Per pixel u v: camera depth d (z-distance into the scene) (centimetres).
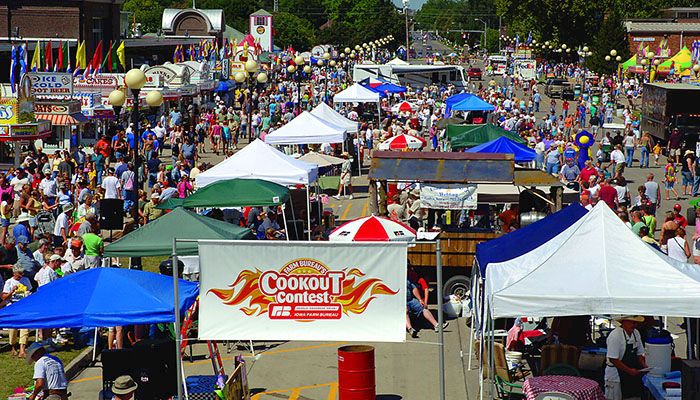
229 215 2631
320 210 2769
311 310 1225
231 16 16425
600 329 1698
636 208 2739
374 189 2216
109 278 1403
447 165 2219
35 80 4150
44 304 1368
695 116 4894
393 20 17750
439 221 2462
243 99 6725
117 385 1265
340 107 6662
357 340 1218
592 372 1445
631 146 4612
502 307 1296
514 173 2217
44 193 2928
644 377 1329
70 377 1614
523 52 11706
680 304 1270
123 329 1680
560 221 1630
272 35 13138
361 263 1216
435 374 1625
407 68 8306
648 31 11050
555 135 5016
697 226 2245
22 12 6838
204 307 1228
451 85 8150
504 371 1413
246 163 2536
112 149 4138
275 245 1219
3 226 2611
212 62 7119
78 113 4206
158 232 1767
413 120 5506
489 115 5659
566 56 13012
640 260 1328
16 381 1555
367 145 4975
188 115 5838
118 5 7431
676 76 7825
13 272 1809
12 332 1717
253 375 1628
